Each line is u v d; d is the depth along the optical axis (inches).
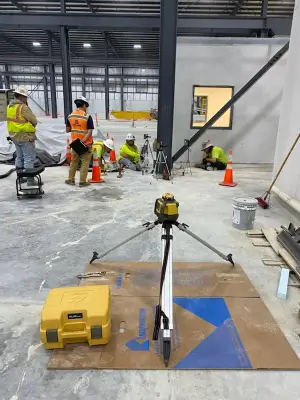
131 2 374.3
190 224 140.9
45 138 287.4
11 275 96.5
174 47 216.1
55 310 66.2
